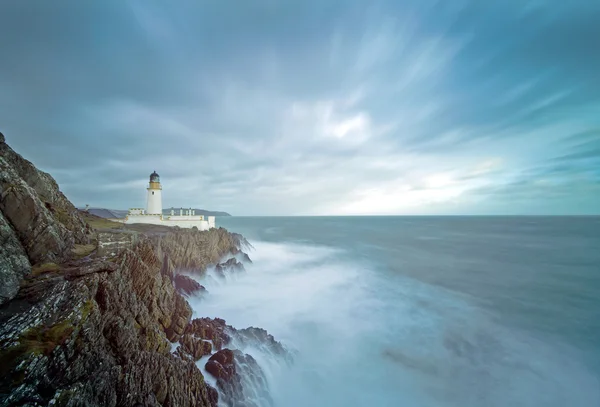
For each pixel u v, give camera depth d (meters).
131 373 9.10
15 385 6.50
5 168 10.62
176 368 11.40
